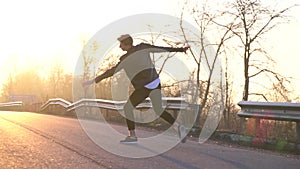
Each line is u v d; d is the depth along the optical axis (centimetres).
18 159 605
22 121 1405
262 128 981
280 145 866
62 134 954
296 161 710
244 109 1025
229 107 1447
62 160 605
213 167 604
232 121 1368
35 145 754
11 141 802
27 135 919
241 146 924
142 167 577
